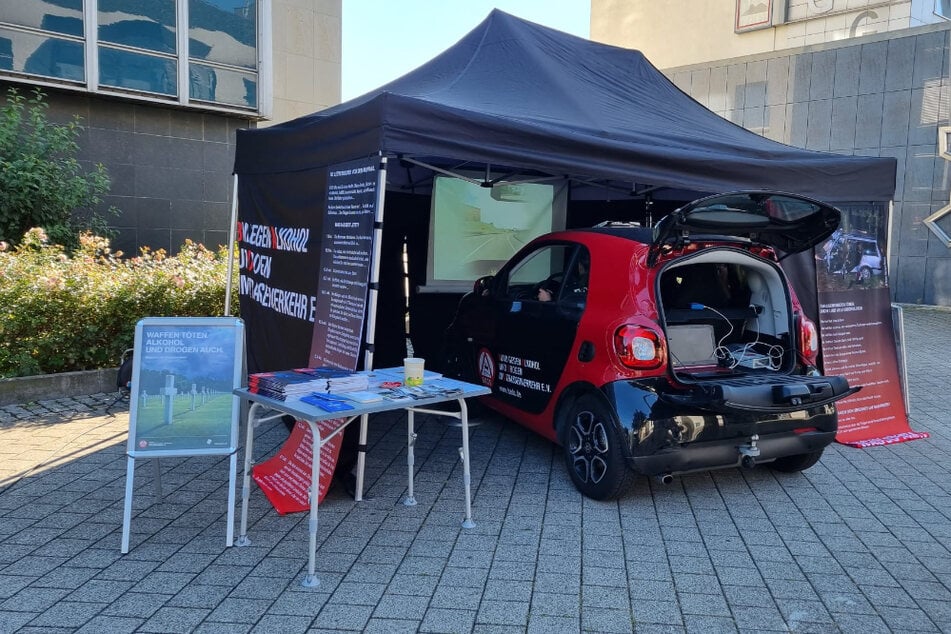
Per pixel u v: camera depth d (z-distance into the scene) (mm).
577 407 4812
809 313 6406
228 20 13289
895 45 17078
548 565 3824
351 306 4688
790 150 6418
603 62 7266
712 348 4980
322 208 5207
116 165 12477
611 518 4465
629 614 3348
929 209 17016
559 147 4965
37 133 10719
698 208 4320
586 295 4895
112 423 6375
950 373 9789
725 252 4805
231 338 4137
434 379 4469
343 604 3396
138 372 4012
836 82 18000
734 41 24719
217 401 4074
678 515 4539
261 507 4605
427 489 4934
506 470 5336
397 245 7852
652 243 4539
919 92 16844
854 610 3408
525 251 5848
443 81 6129
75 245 11016
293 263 5688
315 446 3543
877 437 6348
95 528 4238
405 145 4434
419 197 7898
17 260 7473
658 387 4402
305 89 17906
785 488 5059
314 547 3566
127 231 12672
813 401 4461
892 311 6883
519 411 5547
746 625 3270
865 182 6500
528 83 6180
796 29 23219
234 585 3570
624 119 5992
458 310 6684
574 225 9141
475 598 3469
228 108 13359
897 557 3977
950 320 15430
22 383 6910
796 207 4699
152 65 12555
